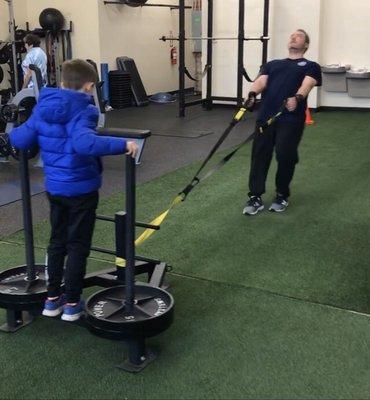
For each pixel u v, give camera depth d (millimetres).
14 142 2352
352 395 2127
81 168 2270
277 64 4172
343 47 9773
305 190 5031
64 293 2465
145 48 11531
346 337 2539
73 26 10508
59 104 2178
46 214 4383
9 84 10414
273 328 2625
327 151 6625
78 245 2352
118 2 10492
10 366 2338
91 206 2336
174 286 3082
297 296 2955
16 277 2680
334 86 9828
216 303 2883
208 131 8047
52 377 2258
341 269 3301
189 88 12875
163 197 4785
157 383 2215
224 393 2150
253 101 3850
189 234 3900
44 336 2572
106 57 10570
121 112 10102
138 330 2213
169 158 6312
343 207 4527
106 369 2311
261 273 3252
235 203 4617
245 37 9906
